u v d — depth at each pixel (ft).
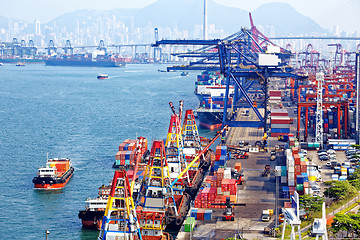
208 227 497.46
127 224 435.53
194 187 633.20
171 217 528.22
